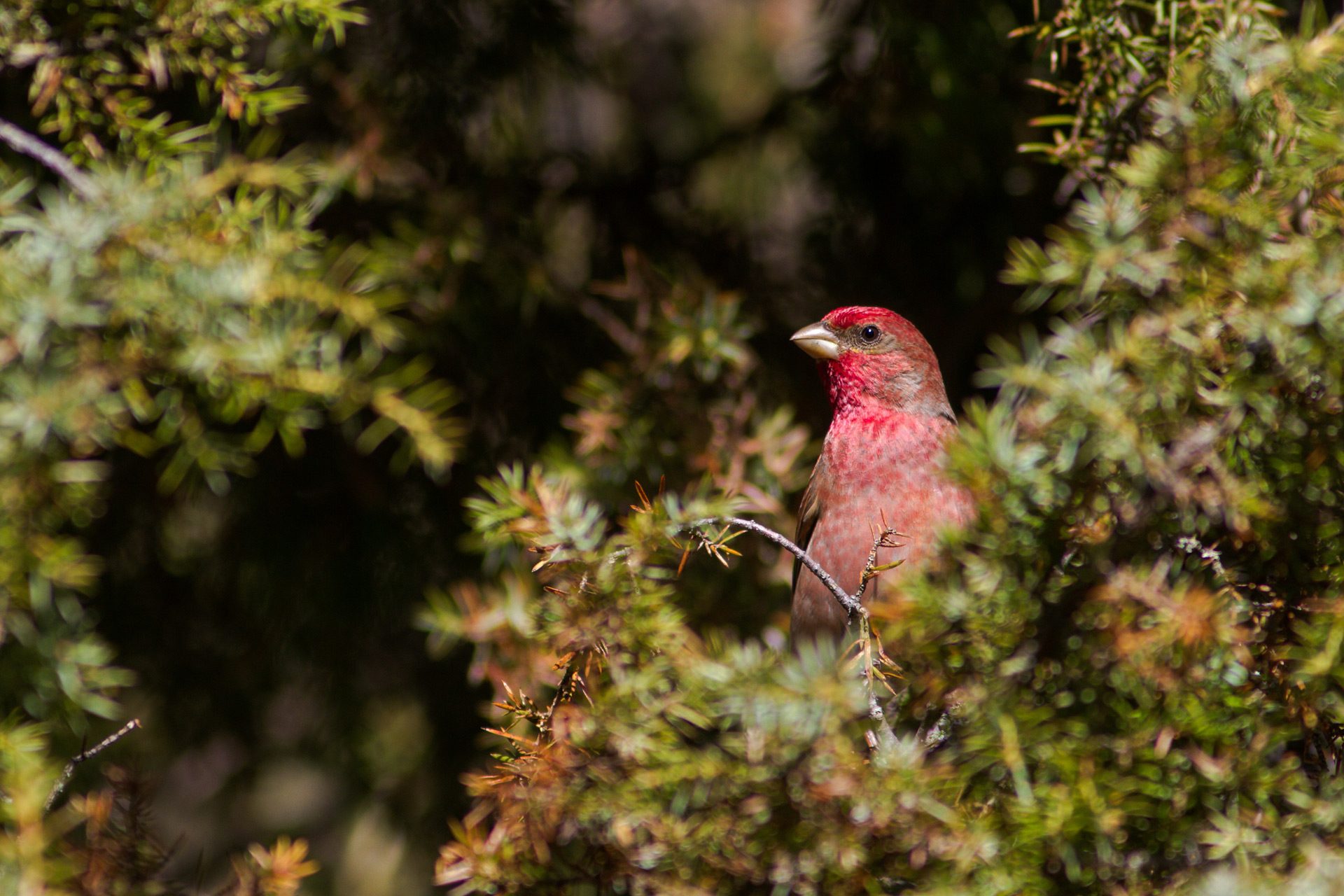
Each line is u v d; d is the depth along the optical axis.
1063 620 3.55
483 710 6.68
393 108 6.95
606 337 7.66
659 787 3.64
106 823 3.53
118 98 4.45
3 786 3.48
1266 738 3.46
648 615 4.04
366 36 7.03
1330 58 3.79
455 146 7.23
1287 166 3.78
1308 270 3.41
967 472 3.53
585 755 3.76
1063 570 3.56
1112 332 3.65
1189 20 5.30
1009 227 7.63
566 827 3.74
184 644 8.20
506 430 7.52
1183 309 3.55
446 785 8.31
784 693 3.47
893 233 7.91
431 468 6.28
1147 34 5.62
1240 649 3.45
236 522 7.94
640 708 3.75
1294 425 3.50
